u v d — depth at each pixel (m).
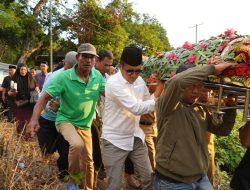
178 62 3.93
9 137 4.78
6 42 24.00
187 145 2.89
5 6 22.84
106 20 28.48
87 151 4.26
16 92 7.38
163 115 2.94
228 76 3.03
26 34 24.78
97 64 4.98
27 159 4.65
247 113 2.98
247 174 3.35
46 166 4.57
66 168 4.59
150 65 4.43
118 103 3.63
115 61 28.38
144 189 3.83
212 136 4.33
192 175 2.89
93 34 28.09
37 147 5.21
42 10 26.06
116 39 28.56
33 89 7.54
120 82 3.62
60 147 4.67
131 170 4.74
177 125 2.90
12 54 25.28
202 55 3.62
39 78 9.51
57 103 4.48
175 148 2.89
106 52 4.96
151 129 4.75
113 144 3.69
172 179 2.92
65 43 28.41
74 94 4.04
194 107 3.13
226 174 5.79
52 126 4.82
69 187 3.92
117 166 3.70
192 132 2.92
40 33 25.28
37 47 26.16
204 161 2.97
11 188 3.64
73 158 3.88
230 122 3.25
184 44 4.07
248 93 2.94
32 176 4.22
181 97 2.90
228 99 3.18
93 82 4.13
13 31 22.88
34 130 3.82
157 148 3.04
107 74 5.07
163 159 2.95
